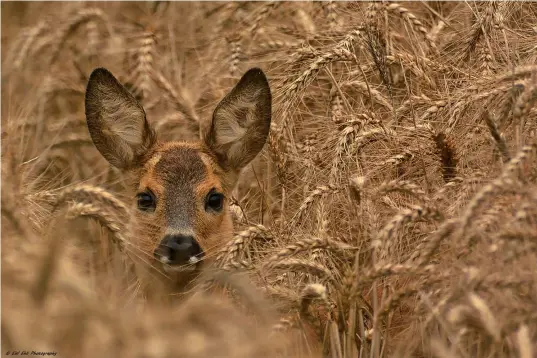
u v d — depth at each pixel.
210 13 18.33
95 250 11.88
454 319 8.83
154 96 16.88
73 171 15.88
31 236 9.70
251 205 14.62
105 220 10.31
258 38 16.91
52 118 17.16
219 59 16.44
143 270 12.25
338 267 11.37
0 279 8.20
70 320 8.01
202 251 12.45
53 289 8.16
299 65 14.34
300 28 16.59
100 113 13.81
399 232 11.05
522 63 13.83
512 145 11.69
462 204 11.12
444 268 10.20
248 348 8.41
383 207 12.03
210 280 10.09
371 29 14.24
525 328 8.91
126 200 13.95
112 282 10.98
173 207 12.59
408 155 12.60
